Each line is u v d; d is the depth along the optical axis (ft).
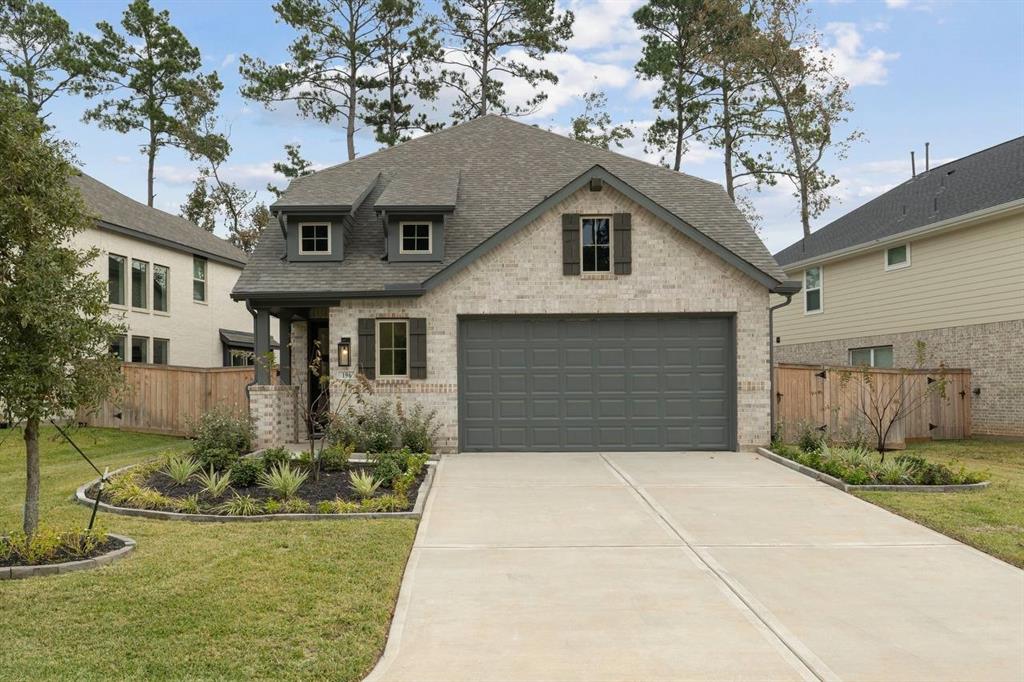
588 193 47.19
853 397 51.29
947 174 71.82
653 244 47.09
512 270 47.03
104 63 111.75
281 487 31.45
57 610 18.43
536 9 101.24
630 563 23.40
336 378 45.78
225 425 45.09
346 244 51.83
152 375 56.59
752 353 46.73
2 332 21.94
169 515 28.22
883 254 68.39
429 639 17.46
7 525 26.94
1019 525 27.66
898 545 25.46
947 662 16.25
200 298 87.10
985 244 56.49
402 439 45.34
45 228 22.82
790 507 31.12
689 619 18.69
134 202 83.87
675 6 100.99
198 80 122.93
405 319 47.21
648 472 39.34
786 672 15.72
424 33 101.65
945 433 55.67
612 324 47.26
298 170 108.68
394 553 23.66
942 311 60.95
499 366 47.14
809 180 99.71
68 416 26.55
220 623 17.78
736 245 50.72
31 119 23.35
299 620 18.06
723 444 47.01
